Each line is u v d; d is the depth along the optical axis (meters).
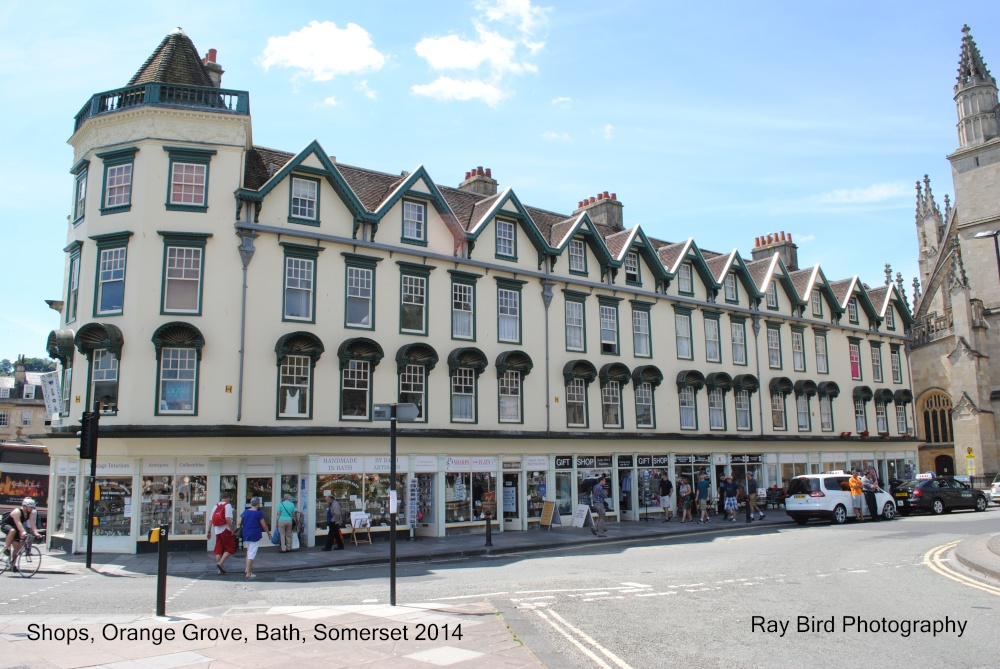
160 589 11.25
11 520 18.73
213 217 23.61
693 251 36.75
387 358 26.09
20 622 10.94
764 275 40.97
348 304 25.58
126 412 22.28
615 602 12.52
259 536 17.70
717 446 36.22
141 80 25.34
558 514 29.52
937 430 51.22
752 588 13.91
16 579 17.33
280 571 18.58
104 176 23.92
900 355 48.88
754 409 38.50
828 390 42.25
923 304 59.88
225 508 18.27
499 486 28.08
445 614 11.13
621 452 32.34
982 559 15.92
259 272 24.02
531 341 30.20
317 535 23.56
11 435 77.81
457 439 26.83
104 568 19.12
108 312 23.12
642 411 33.69
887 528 26.27
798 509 30.00
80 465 22.91
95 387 22.97
